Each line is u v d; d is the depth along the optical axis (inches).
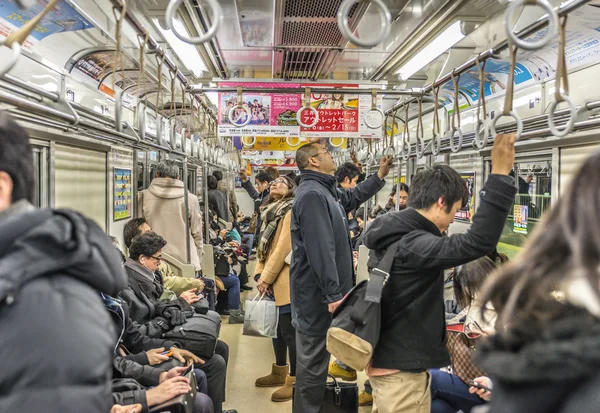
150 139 160.9
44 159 123.5
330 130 176.6
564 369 23.8
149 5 106.7
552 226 27.6
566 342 24.3
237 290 254.2
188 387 89.3
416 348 81.2
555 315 25.8
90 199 154.1
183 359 110.1
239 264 322.0
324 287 111.2
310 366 120.1
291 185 170.7
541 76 138.8
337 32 122.8
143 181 214.2
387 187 297.7
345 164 183.3
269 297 157.4
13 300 31.9
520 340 26.7
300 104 176.2
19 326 31.4
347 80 179.3
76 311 33.4
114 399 83.4
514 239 161.2
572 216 26.1
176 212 189.8
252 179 753.6
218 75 181.0
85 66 141.3
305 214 113.0
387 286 81.1
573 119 66.0
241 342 214.1
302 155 124.3
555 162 134.9
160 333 121.0
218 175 369.4
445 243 73.9
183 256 189.3
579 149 126.6
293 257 123.7
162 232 189.5
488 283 30.5
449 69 164.6
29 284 32.8
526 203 153.0
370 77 177.5
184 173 165.0
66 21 111.8
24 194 36.5
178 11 109.7
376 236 82.5
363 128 176.9
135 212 198.8
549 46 126.3
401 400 81.9
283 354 166.7
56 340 31.6
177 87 181.2
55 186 128.5
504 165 71.2
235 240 348.5
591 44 115.0
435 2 101.0
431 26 116.9
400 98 175.6
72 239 35.0
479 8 104.3
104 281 36.4
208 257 213.3
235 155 501.0
